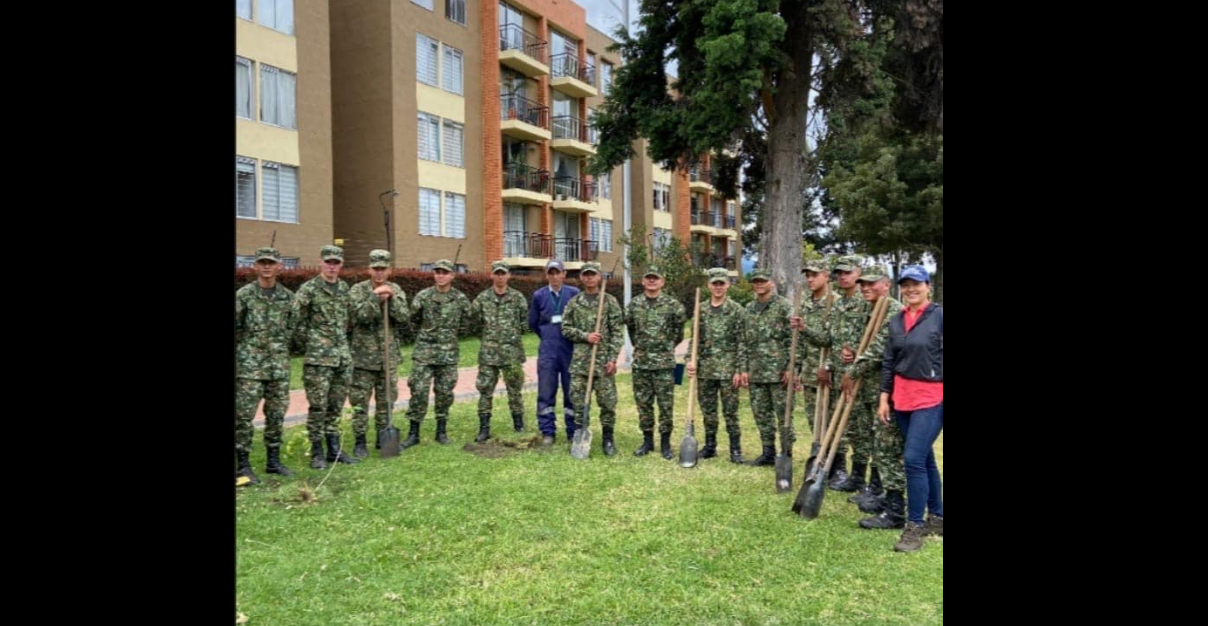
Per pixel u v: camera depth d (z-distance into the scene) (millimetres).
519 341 8375
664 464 7078
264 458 7191
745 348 7145
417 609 3938
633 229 15867
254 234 17359
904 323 4922
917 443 4777
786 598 4039
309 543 4852
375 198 20922
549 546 4801
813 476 5488
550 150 28125
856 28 12844
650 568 4438
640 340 7465
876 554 4672
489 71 24422
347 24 21047
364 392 7473
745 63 11656
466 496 5867
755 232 49406
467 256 23812
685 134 13430
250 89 17312
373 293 7402
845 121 14258
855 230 24203
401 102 21047
